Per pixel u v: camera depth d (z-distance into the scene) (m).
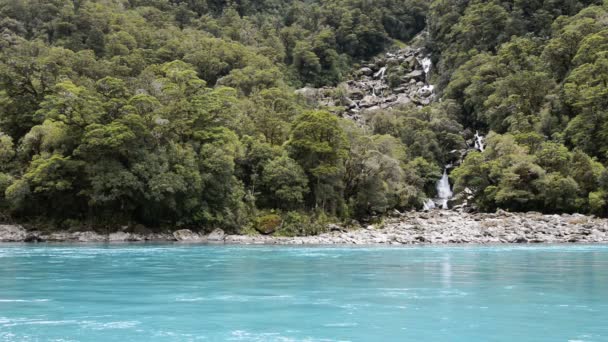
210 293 17.64
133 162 49.31
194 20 138.12
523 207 67.88
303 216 56.41
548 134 79.50
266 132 68.12
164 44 107.69
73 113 49.53
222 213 53.47
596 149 73.00
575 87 79.38
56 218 50.41
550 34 108.69
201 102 55.81
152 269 25.06
